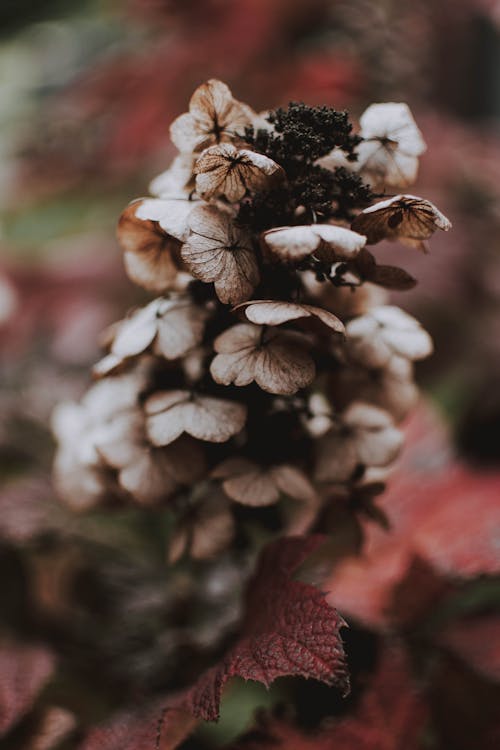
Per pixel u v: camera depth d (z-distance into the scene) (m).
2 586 0.53
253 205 0.35
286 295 0.36
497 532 0.46
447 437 0.54
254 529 0.49
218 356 0.35
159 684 0.46
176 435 0.36
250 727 0.41
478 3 0.87
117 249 0.84
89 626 0.51
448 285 0.69
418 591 0.45
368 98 0.88
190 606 0.51
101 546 0.54
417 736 0.41
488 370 0.69
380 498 0.51
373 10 0.88
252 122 0.36
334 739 0.41
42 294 0.79
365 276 0.36
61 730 0.42
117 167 0.88
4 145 1.12
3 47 1.49
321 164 0.37
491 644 0.45
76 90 0.86
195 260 0.34
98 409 0.41
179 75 0.82
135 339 0.37
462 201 0.79
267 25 0.83
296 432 0.38
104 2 1.01
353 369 0.40
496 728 0.43
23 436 0.61
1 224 0.85
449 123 0.85
